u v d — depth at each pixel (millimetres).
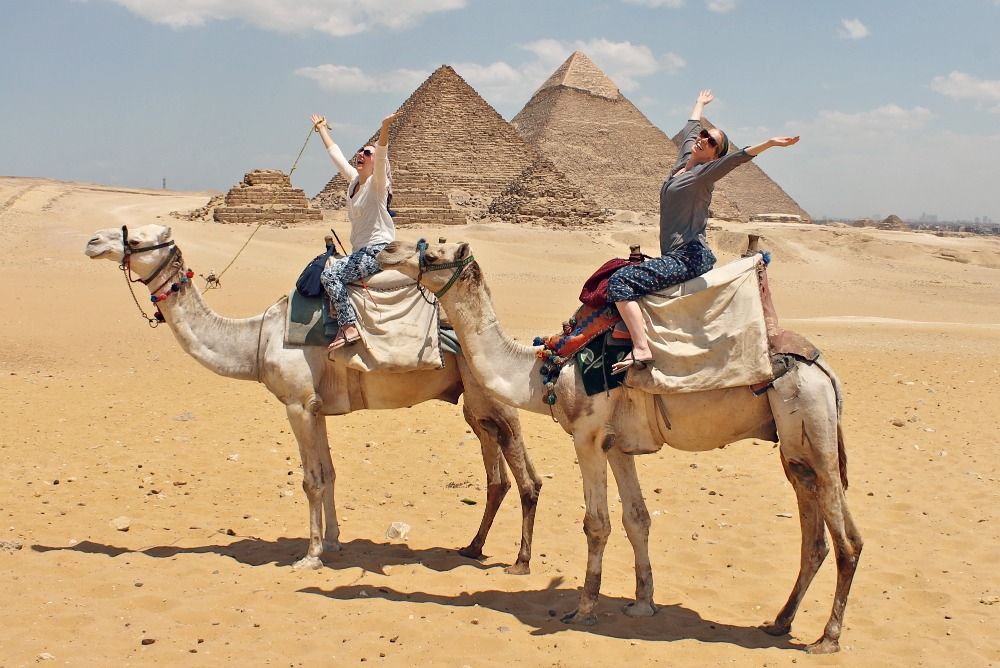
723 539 9859
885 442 13836
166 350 25094
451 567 8961
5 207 87438
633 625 7531
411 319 8625
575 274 76250
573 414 7391
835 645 6957
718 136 7207
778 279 80125
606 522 7469
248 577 8406
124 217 96125
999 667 6738
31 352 24125
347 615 7496
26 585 7965
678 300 7102
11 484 11391
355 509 11039
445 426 15289
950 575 8641
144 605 7602
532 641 7102
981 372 21188
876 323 40000
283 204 117750
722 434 7223
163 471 12320
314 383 8773
